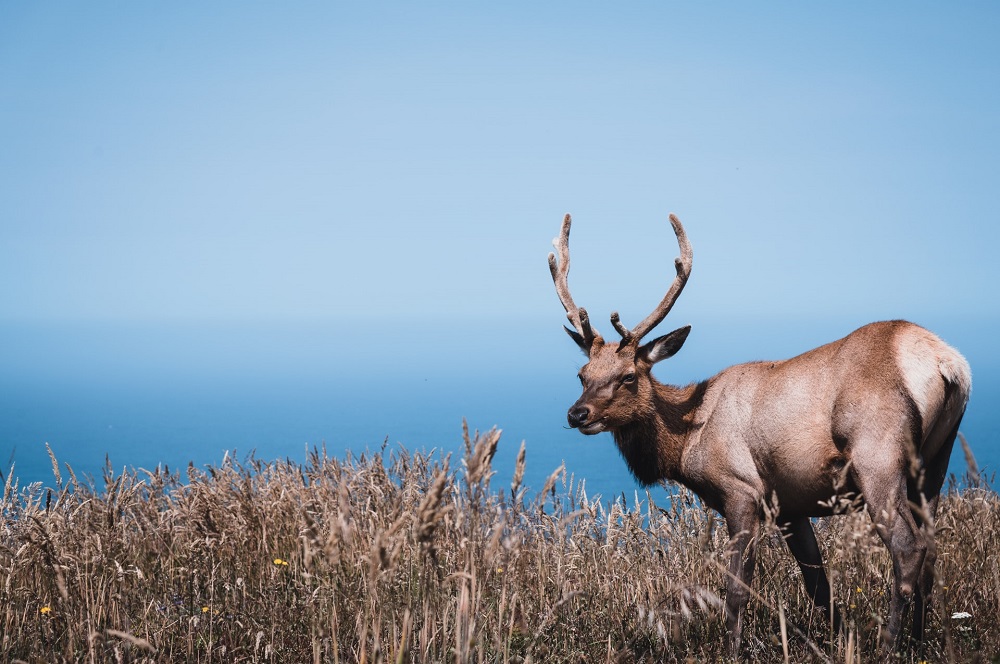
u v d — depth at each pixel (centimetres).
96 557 1919
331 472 2425
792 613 2131
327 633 1764
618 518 2425
